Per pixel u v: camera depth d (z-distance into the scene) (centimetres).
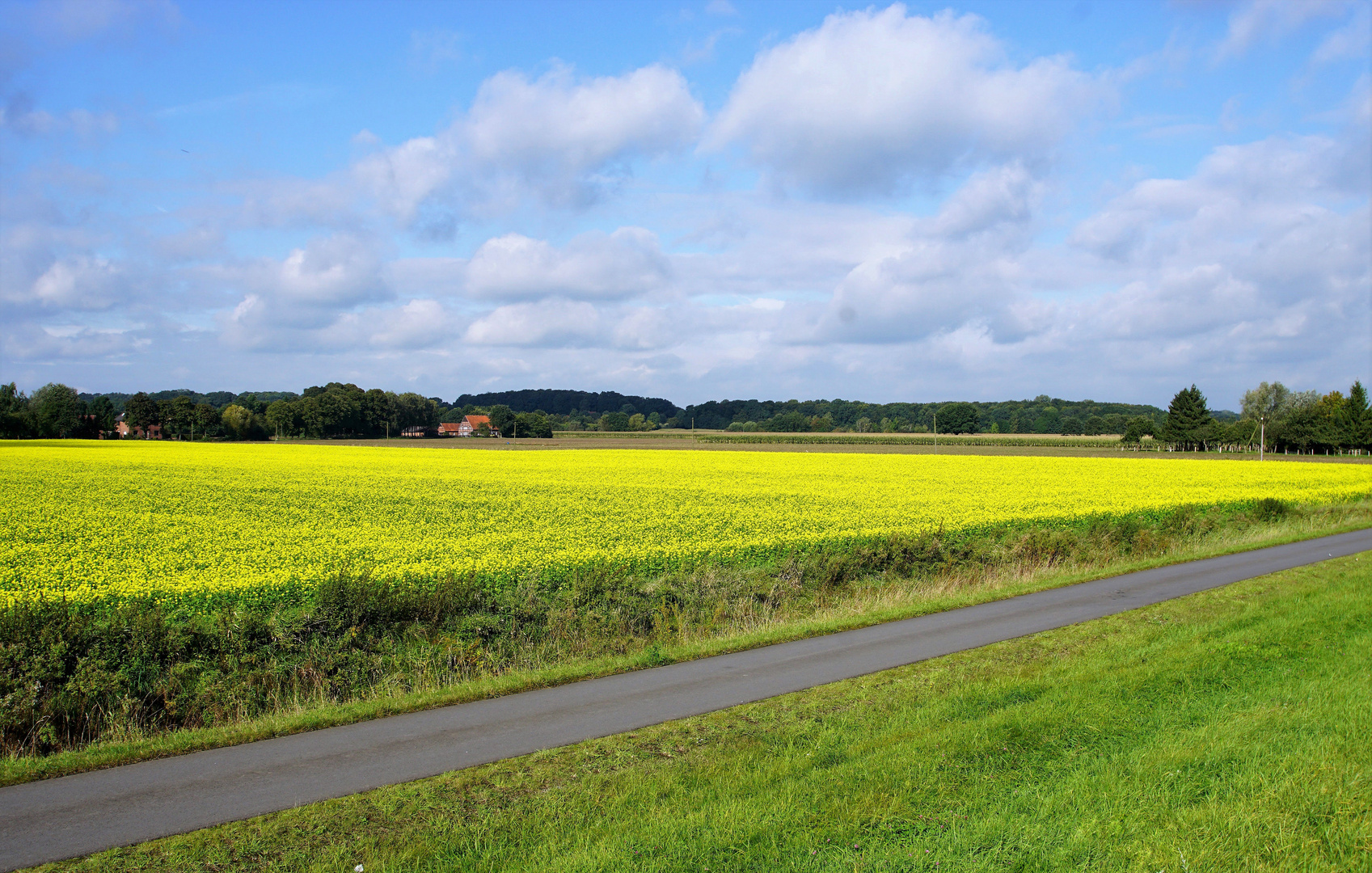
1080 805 651
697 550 2005
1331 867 574
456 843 615
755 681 1036
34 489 3872
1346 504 3597
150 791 723
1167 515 2841
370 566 1892
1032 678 996
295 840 628
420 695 991
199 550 2178
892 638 1276
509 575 1691
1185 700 894
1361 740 768
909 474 5203
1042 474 5272
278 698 991
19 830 648
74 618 1019
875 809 651
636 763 770
